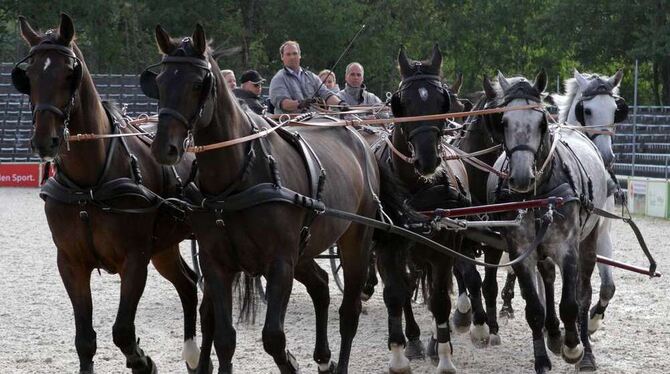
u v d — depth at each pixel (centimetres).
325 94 1288
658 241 2111
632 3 5084
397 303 952
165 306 1373
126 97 4259
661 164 3341
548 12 5359
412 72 942
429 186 971
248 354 1059
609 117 1199
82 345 820
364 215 927
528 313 937
